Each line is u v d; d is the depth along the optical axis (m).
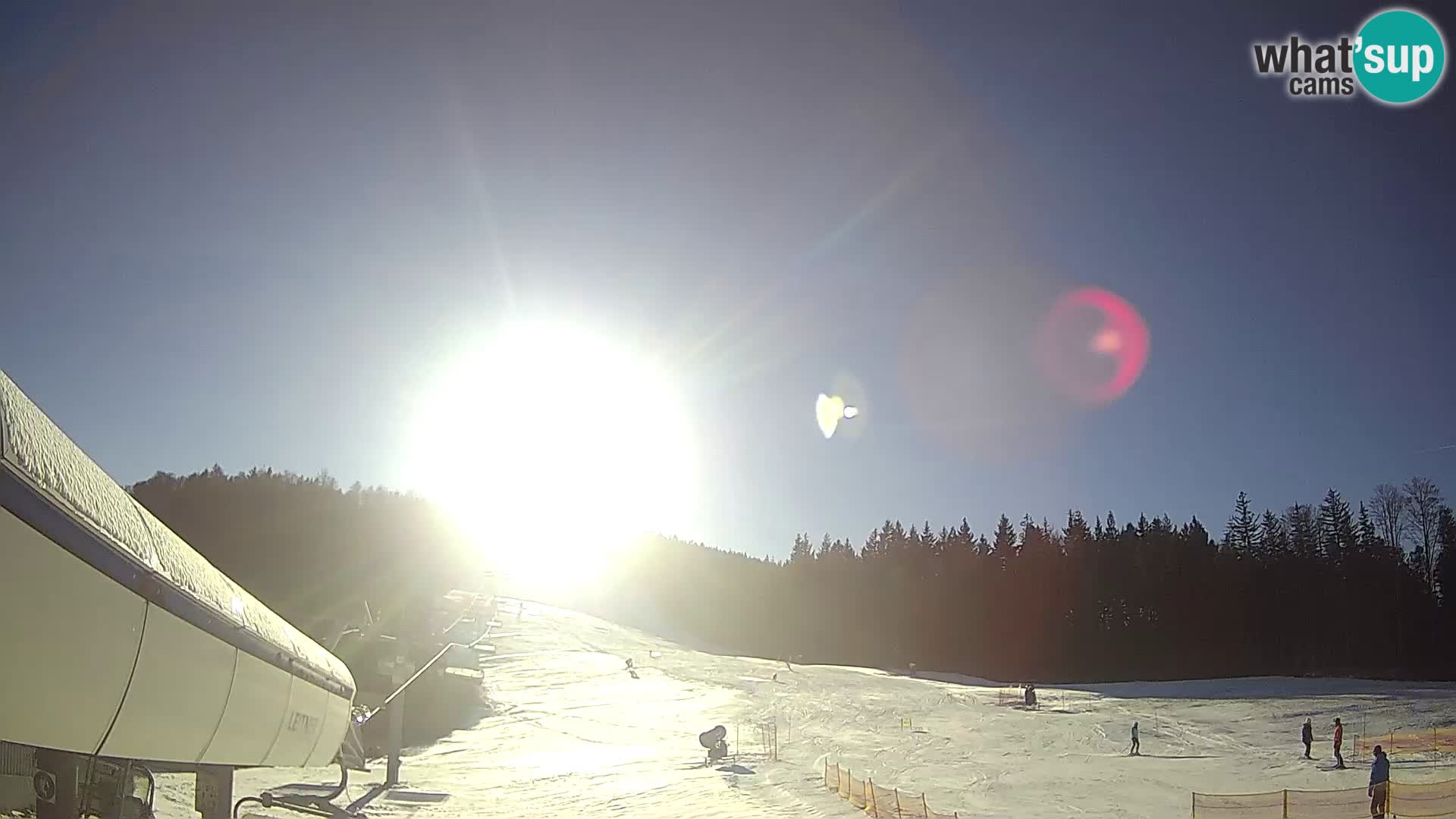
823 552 143.62
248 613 7.29
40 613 4.64
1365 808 21.11
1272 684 61.31
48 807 5.87
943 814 20.97
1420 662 79.94
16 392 4.48
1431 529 84.62
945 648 106.50
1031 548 106.75
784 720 48.16
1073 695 57.31
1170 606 92.44
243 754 7.68
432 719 43.50
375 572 89.00
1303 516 97.12
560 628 93.94
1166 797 24.16
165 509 92.44
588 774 29.56
